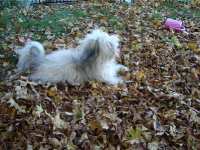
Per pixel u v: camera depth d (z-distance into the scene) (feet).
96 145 3.49
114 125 3.72
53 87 4.19
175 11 7.51
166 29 6.38
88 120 3.77
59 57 4.47
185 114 4.03
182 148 3.62
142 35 6.00
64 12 6.86
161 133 3.72
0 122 3.62
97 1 8.02
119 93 4.27
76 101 4.03
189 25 6.72
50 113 3.83
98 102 4.07
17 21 6.03
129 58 5.16
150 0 8.26
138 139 3.61
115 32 6.02
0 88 4.11
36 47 4.48
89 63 4.39
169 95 4.28
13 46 5.12
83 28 6.08
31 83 4.17
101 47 4.30
